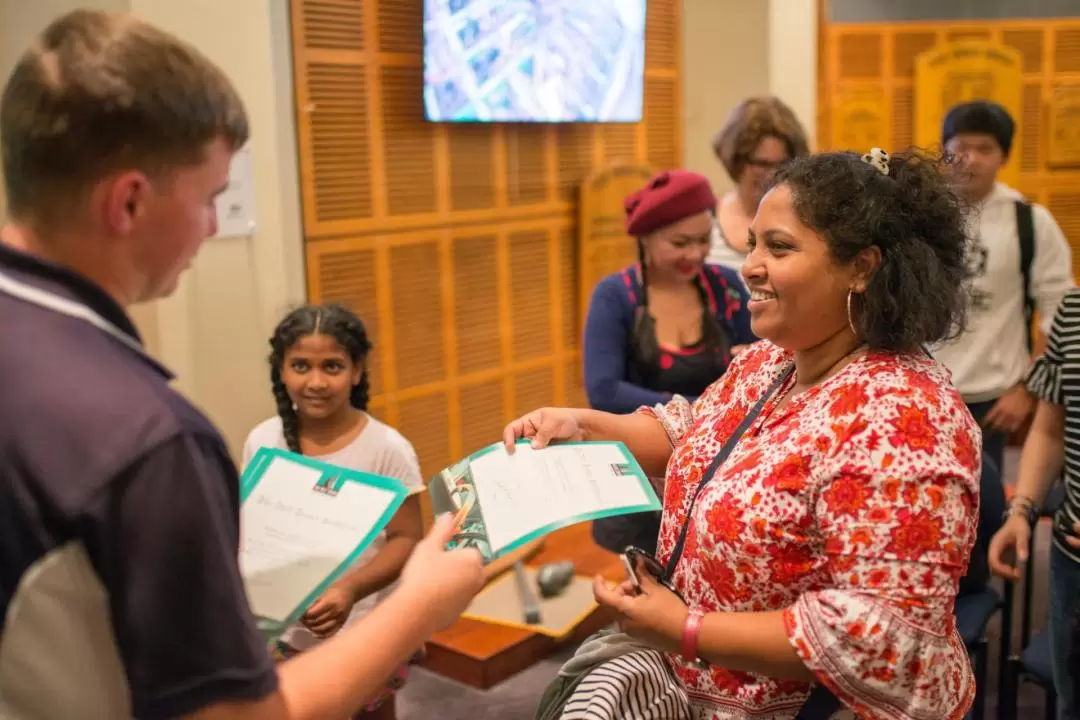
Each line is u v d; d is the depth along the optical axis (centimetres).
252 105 268
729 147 258
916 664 106
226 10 259
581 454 140
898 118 458
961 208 122
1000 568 191
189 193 90
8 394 81
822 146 458
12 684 82
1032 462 196
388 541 193
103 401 81
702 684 129
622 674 127
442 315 365
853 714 119
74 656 83
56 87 82
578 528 379
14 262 87
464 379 376
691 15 458
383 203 338
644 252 228
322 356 195
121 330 89
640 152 442
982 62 453
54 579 80
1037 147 466
